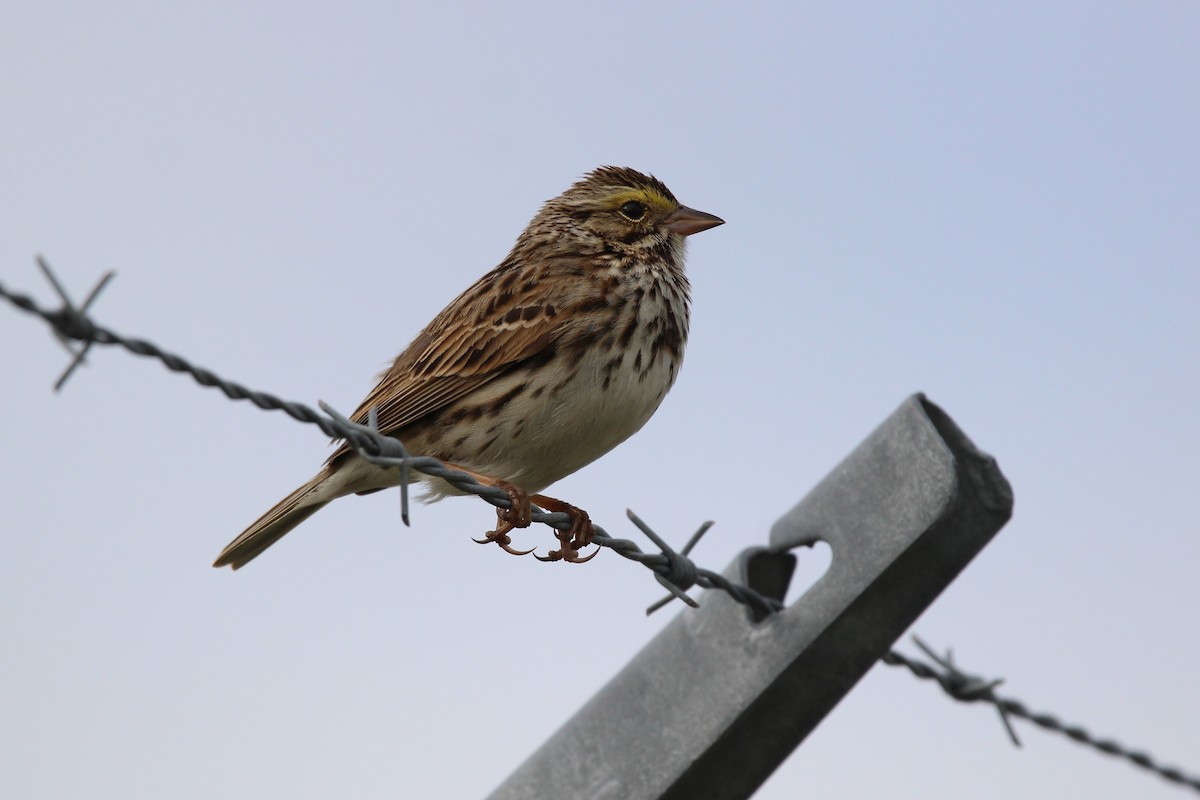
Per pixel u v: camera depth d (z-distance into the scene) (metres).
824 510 10.25
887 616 10.20
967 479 10.25
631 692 10.37
